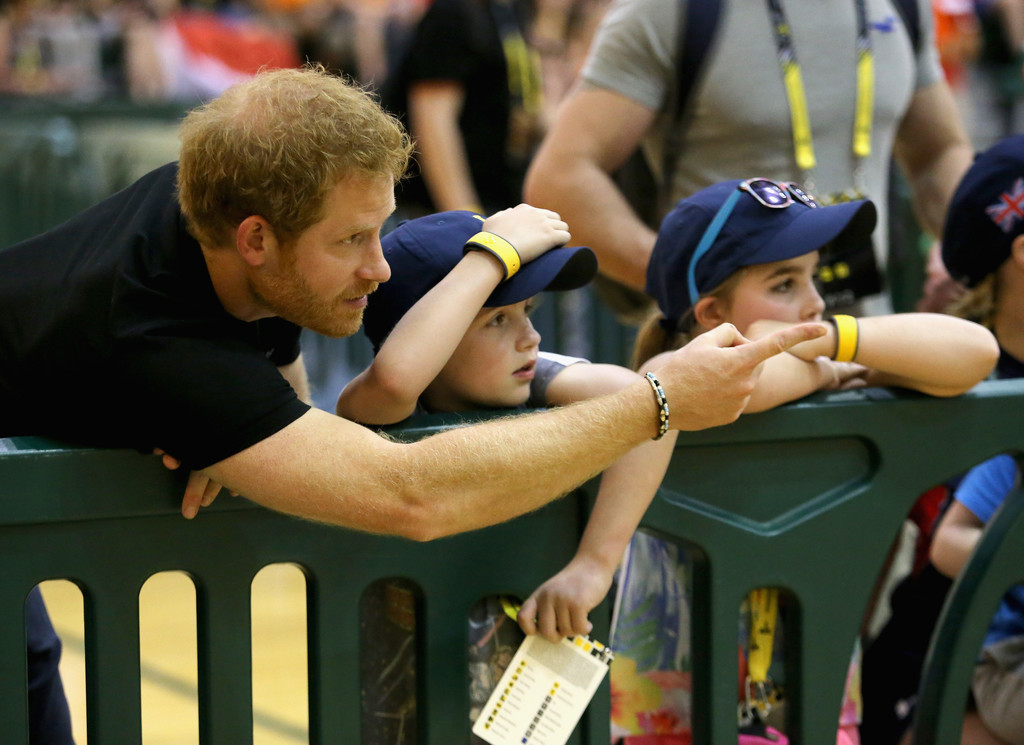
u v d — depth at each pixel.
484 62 14.59
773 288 7.51
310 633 6.42
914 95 10.85
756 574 7.04
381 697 7.00
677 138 9.91
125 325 5.71
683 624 7.55
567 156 9.90
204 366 5.66
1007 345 8.94
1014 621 8.61
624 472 6.61
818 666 7.24
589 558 6.57
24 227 25.08
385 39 26.23
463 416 6.62
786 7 9.46
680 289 7.68
